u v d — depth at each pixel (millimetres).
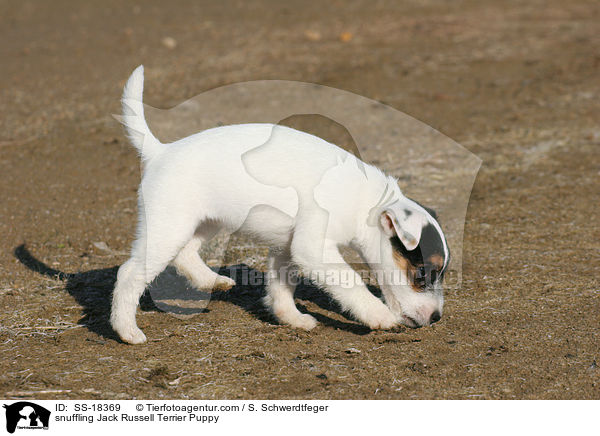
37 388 5793
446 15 23688
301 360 6352
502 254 8672
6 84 16641
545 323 6980
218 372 6125
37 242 9070
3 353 6352
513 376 6070
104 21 23344
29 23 23062
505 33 21125
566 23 22078
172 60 18656
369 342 6727
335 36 21250
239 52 19422
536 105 15070
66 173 11609
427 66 18016
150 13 24547
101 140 13117
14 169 11703
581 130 13508
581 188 10828
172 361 6285
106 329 6895
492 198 10562
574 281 7871
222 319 7199
